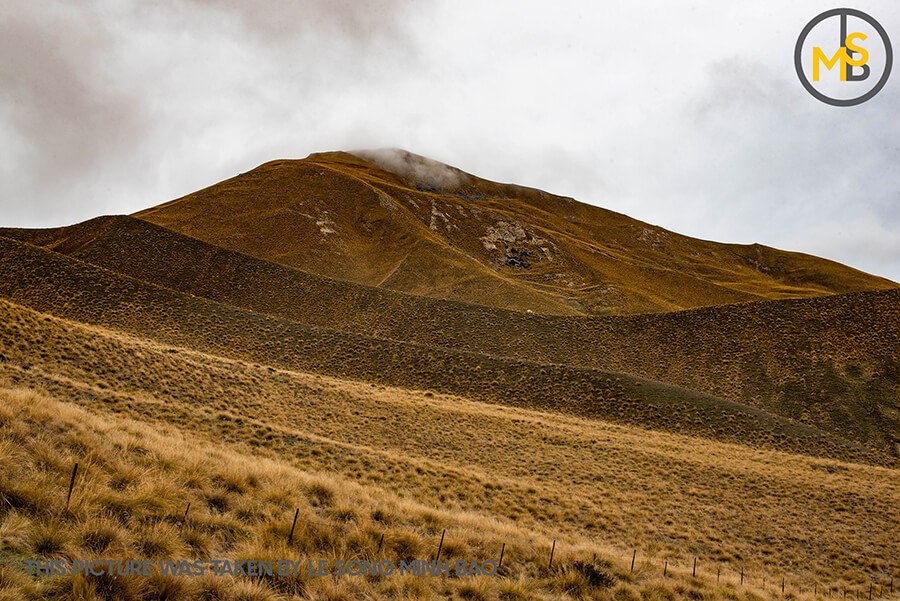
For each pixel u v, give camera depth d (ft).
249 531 29.25
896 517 90.99
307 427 93.61
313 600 23.25
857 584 65.31
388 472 69.67
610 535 67.15
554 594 33.71
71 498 24.21
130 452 35.63
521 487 78.54
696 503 88.07
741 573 58.18
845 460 142.00
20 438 29.89
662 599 38.29
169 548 23.25
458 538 37.78
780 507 90.99
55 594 17.99
